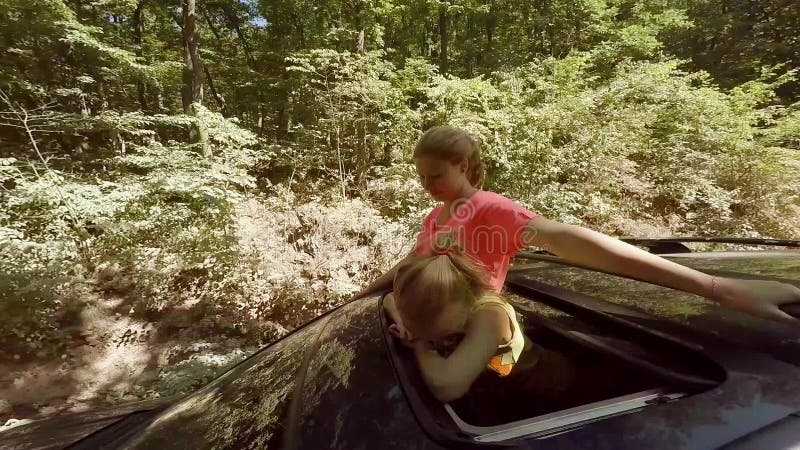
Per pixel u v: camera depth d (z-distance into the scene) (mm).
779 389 871
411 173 8086
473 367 1003
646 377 1025
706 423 821
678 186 7719
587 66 10453
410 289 1078
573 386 1179
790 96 13117
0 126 7922
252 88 13586
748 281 1053
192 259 5586
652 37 11688
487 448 823
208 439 1253
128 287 5582
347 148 9406
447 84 8680
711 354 990
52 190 5789
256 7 15031
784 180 7938
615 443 807
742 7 15961
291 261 5516
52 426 2059
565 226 1110
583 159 7727
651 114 8797
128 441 1536
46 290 4871
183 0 11195
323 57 9156
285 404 1185
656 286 1397
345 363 1212
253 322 5016
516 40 16500
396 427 914
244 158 7672
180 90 12430
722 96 9930
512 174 7520
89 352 4676
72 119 7832
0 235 5125
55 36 8461
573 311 1371
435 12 13844
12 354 4516
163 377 4059
